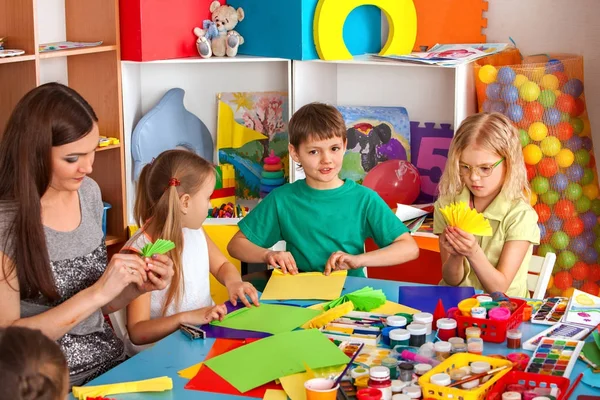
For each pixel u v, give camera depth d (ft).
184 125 11.50
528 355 5.41
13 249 5.62
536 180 10.06
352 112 11.60
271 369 5.26
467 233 6.88
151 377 5.27
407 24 11.16
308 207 8.16
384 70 11.59
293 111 11.18
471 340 5.47
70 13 10.71
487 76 10.17
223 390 5.08
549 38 10.77
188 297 7.14
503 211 7.69
